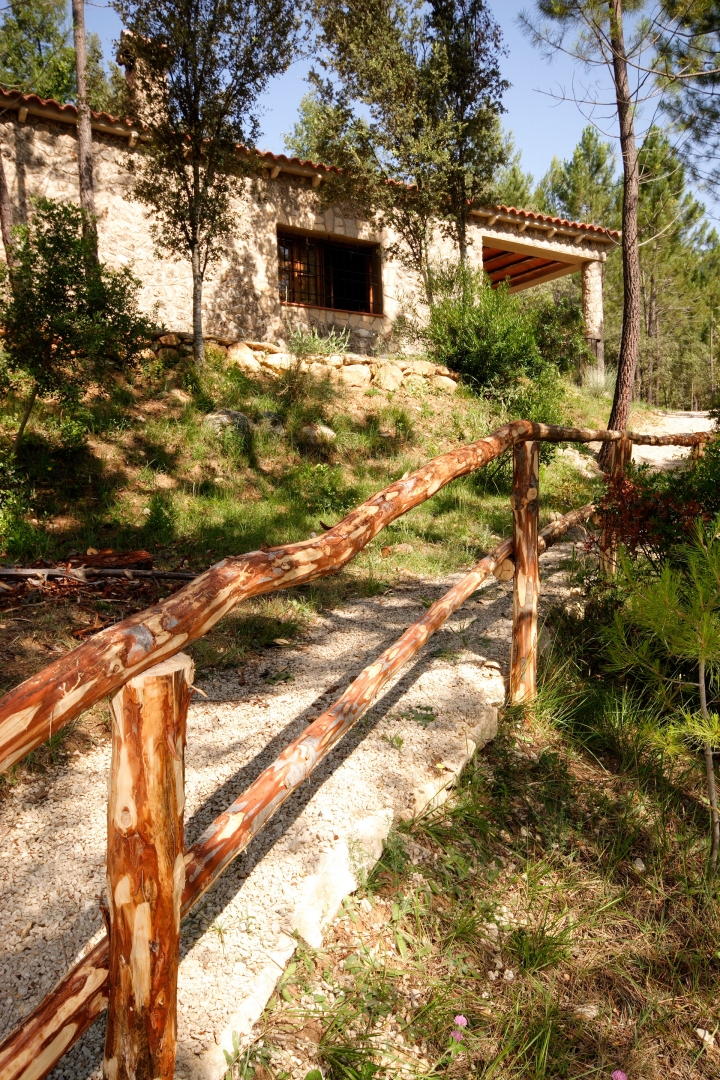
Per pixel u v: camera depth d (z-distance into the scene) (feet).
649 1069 6.06
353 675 10.96
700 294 90.07
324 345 35.17
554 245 49.44
